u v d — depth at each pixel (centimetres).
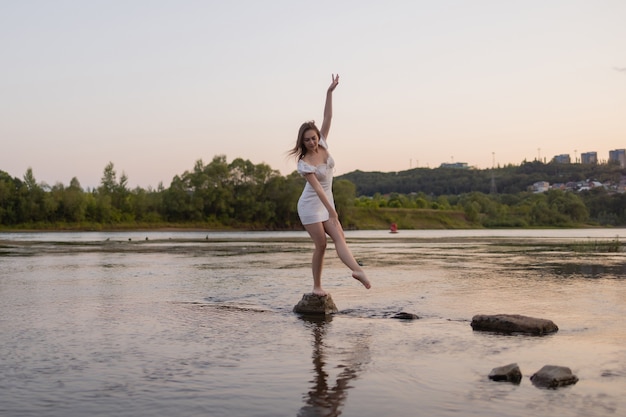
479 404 374
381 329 659
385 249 2795
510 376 432
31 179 9275
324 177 804
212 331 648
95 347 561
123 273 1420
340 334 627
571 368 468
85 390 411
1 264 1741
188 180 10019
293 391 405
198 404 376
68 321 716
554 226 13750
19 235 6194
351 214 11194
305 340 594
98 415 355
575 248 2742
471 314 764
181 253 2405
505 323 643
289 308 834
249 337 612
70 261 1889
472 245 3266
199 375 451
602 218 14912
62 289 1076
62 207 9469
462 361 496
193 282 1197
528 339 593
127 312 792
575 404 373
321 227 798
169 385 423
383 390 407
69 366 483
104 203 9688
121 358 512
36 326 679
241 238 4909
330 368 472
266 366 480
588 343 571
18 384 427
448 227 12638
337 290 1040
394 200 14500
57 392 405
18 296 969
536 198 15662
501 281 1170
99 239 4619
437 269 1497
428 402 378
